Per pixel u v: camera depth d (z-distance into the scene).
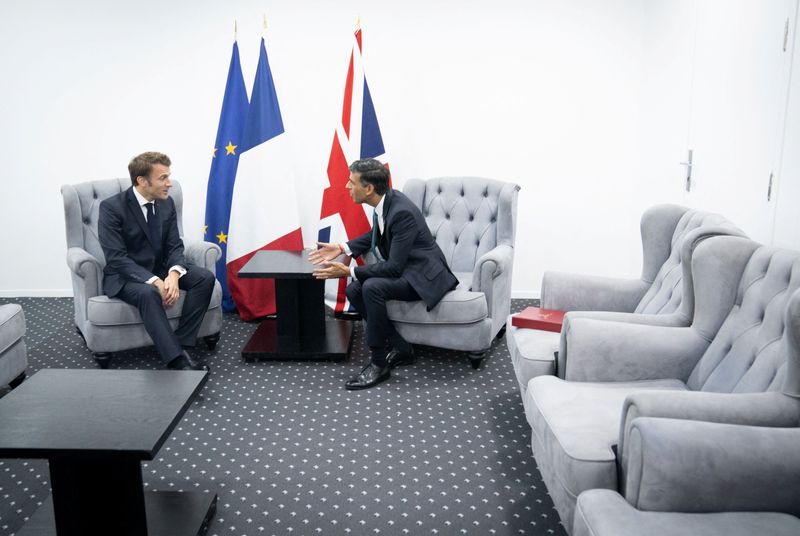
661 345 2.00
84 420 1.61
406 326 3.00
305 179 4.05
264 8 3.87
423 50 3.91
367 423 2.53
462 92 3.96
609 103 3.95
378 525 1.89
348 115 3.71
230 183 3.75
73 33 3.87
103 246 2.93
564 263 4.13
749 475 1.32
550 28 3.88
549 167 4.03
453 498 2.02
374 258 3.21
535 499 2.02
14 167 4.01
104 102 3.95
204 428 2.48
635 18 3.86
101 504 1.65
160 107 3.96
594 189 4.04
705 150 3.09
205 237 3.84
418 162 4.04
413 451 2.31
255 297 3.76
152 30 3.88
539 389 1.92
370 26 3.89
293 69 3.93
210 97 3.95
